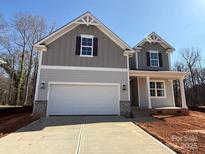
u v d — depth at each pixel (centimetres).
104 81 1286
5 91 3294
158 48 1806
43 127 818
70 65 1267
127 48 1373
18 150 491
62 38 1309
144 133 697
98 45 1347
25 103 2795
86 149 498
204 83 3825
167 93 1652
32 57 2945
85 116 1170
